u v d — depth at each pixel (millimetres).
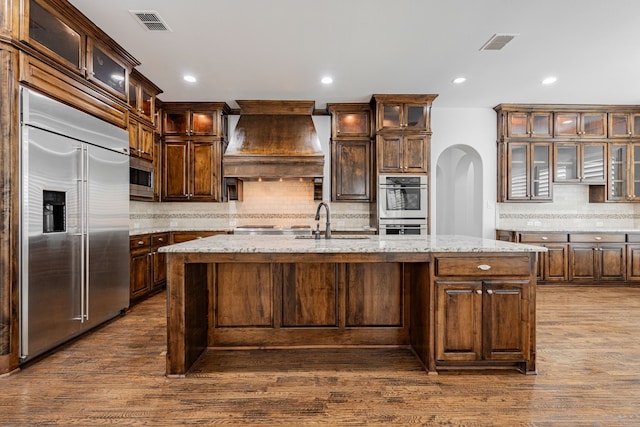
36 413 1802
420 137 4727
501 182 5137
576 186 5391
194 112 5016
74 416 1776
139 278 3949
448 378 2197
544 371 2287
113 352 2582
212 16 2771
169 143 5012
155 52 3400
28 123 2295
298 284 2658
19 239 2287
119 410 1834
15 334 2268
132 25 2902
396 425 1721
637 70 3848
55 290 2547
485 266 2221
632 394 2004
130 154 3879
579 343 2768
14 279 2262
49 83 2479
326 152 5324
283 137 4766
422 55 3486
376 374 2254
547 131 5066
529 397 1972
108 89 3156
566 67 3771
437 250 2205
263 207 5383
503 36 3105
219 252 2180
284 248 2178
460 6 2645
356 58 3553
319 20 2840
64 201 2641
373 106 4953
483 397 1974
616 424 1726
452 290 2227
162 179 5016
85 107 2855
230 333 2645
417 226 4715
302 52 3418
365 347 2676
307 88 4406
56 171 2535
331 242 2500
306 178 4996
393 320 2689
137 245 3900
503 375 2234
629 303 3971
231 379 2184
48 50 2451
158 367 2340
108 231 3160
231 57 3523
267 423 1733
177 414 1801
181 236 4887
